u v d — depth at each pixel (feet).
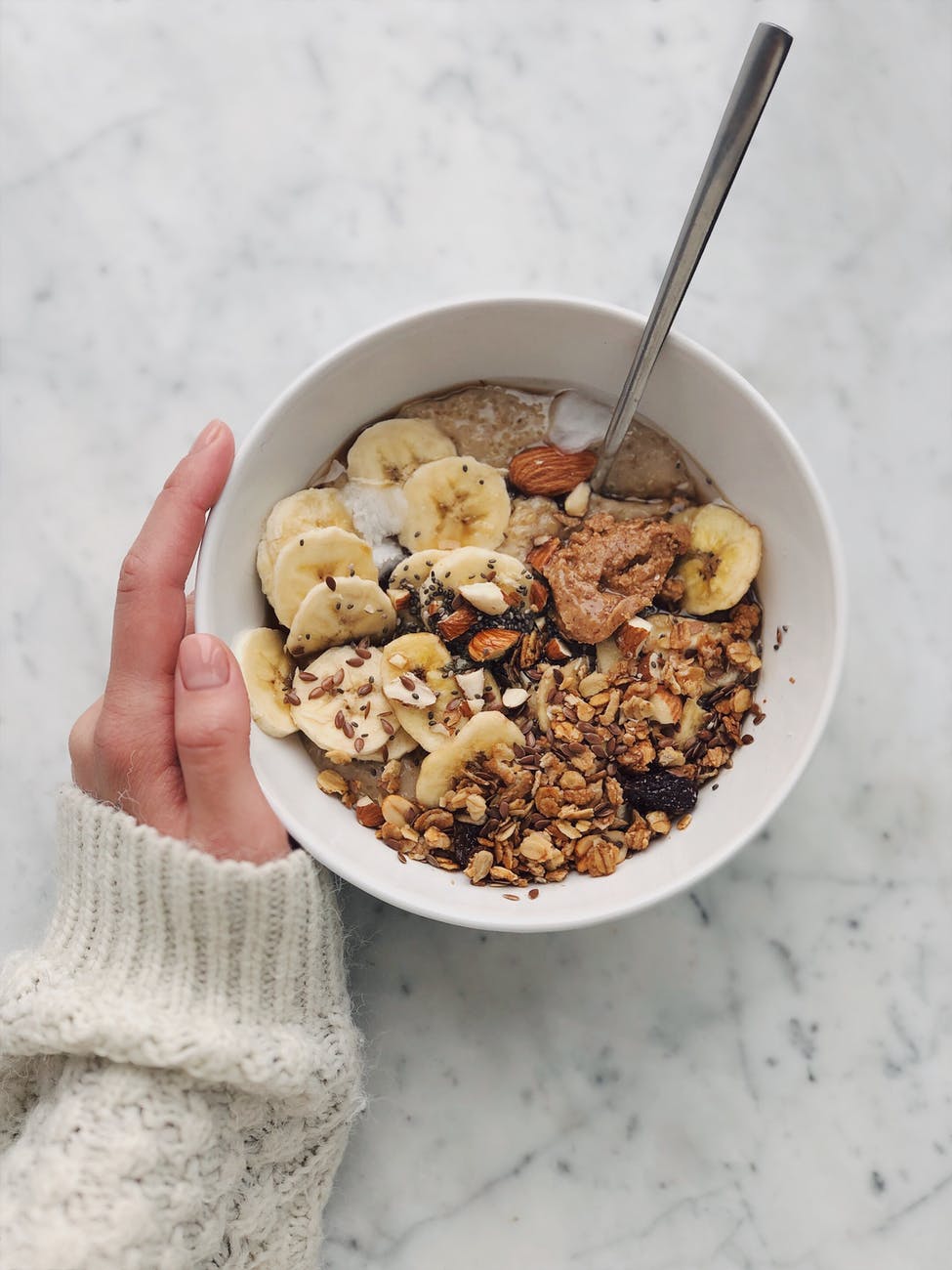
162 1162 0.90
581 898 0.99
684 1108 1.16
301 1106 0.99
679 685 1.01
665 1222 1.15
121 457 1.19
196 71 1.20
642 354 0.95
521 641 1.02
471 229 1.19
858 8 1.19
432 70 1.20
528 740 1.02
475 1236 1.15
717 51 1.19
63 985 0.93
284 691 1.02
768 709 1.03
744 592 1.04
